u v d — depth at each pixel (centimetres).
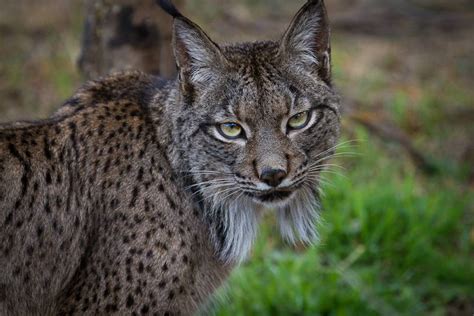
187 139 809
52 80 1584
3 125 820
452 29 1905
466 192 1359
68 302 818
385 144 1454
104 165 816
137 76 882
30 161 800
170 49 1094
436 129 1523
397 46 1817
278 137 788
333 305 1101
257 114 782
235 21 1828
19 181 793
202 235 834
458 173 1405
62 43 1673
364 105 1566
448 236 1264
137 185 812
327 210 1229
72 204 813
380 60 1744
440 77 1702
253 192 794
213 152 801
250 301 1096
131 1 1058
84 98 847
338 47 1784
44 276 814
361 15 1930
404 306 1117
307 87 799
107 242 809
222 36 1748
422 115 1547
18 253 798
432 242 1250
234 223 851
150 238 805
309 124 802
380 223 1228
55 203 807
